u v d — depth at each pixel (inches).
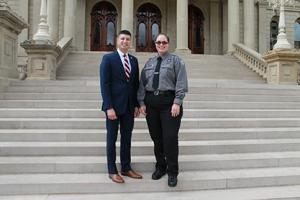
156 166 186.9
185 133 242.2
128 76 180.4
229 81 564.1
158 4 1004.6
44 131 236.1
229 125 273.1
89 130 244.7
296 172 201.0
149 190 178.9
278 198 171.8
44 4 476.4
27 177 183.2
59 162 194.2
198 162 203.9
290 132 262.1
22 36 852.0
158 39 180.4
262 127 279.6
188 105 311.6
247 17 860.6
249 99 344.5
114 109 176.4
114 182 177.2
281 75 492.4
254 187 189.6
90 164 194.1
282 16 507.5
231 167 208.4
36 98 313.0
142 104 183.0
